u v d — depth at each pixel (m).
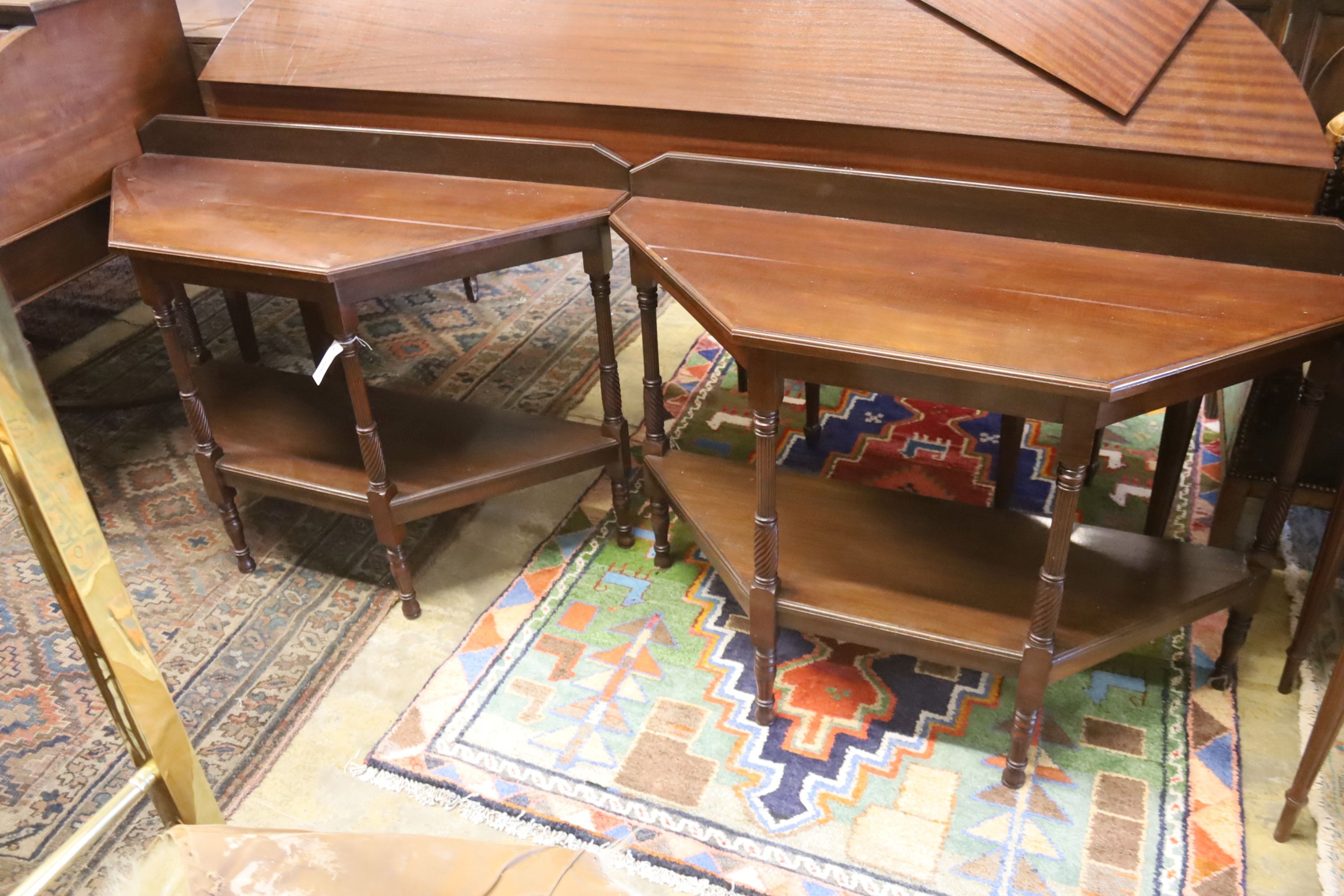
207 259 2.29
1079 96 2.17
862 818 2.12
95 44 2.73
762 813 2.14
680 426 3.46
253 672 2.55
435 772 2.27
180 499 3.22
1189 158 2.08
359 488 2.62
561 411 3.54
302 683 2.51
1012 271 2.07
